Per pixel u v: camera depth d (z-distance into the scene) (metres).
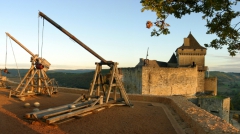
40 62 14.48
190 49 49.53
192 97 40.44
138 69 36.66
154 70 36.47
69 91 15.98
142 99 13.30
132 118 8.44
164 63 52.22
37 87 14.59
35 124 7.16
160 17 5.48
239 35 5.99
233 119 46.38
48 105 10.77
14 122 7.36
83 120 7.94
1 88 17.80
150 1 5.29
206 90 47.56
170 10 5.51
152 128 7.12
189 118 7.12
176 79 38.66
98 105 9.75
